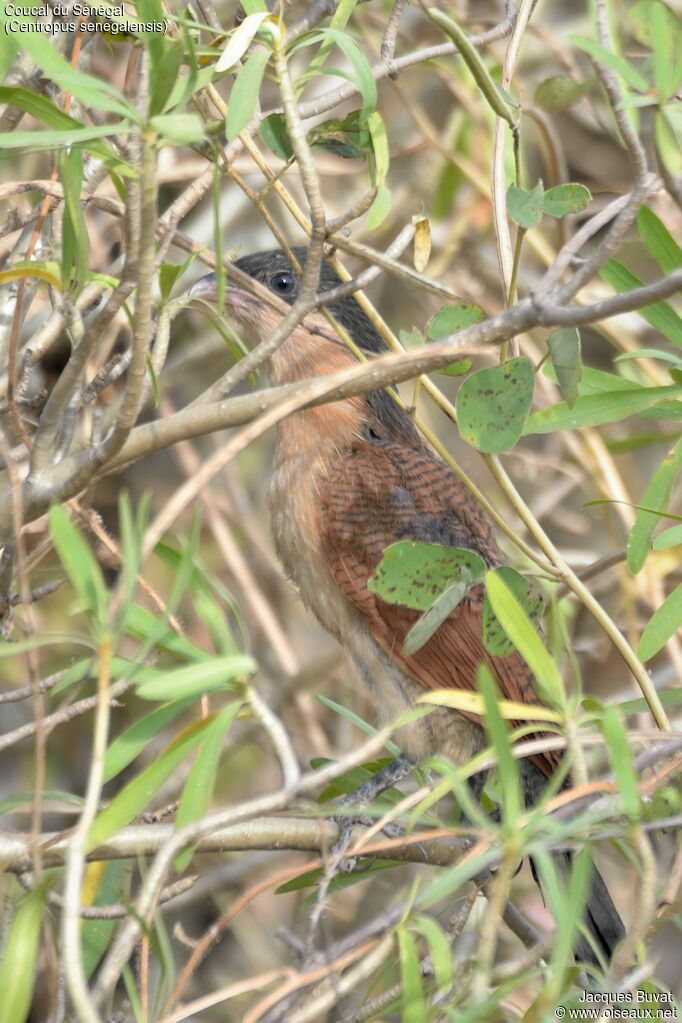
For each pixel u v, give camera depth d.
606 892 7.17
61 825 9.74
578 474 11.01
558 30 11.49
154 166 4.71
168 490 11.80
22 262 5.52
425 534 8.35
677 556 10.38
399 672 8.19
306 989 5.98
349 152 6.40
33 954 4.72
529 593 5.94
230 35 5.42
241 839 6.28
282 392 5.40
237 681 5.17
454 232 11.38
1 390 7.05
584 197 6.04
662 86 5.54
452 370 6.53
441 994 5.53
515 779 4.64
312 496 8.55
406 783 10.27
